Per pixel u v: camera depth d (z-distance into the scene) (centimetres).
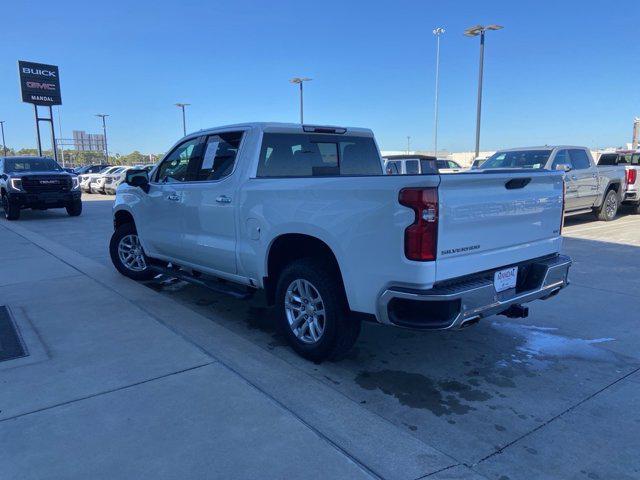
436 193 317
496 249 368
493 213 359
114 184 2762
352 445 290
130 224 677
